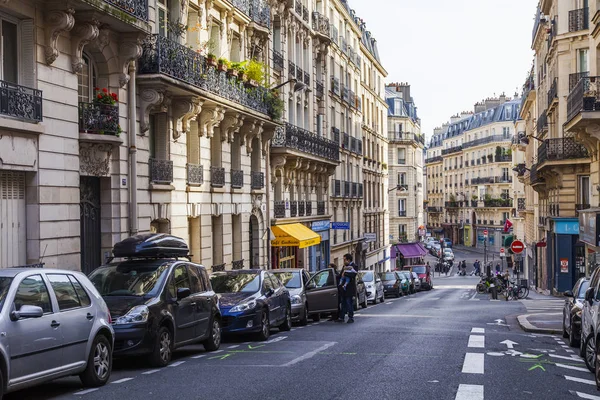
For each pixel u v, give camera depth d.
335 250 49.72
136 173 19.44
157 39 19.78
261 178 31.70
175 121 22.00
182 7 22.84
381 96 72.56
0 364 8.18
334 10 49.69
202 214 24.83
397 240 92.69
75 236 16.69
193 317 13.49
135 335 11.45
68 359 9.45
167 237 14.19
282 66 35.75
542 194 49.56
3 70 14.84
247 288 17.28
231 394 9.40
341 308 21.91
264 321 16.55
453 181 127.06
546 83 45.59
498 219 106.06
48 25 15.59
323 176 45.22
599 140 26.08
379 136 70.12
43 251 15.46
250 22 29.70
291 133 35.31
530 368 11.87
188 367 11.91
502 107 106.50
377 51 69.88
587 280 16.42
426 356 13.06
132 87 19.31
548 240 44.47
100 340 10.26
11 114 14.26
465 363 12.20
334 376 10.83
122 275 12.88
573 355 13.93
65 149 16.34
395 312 26.31
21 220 15.18
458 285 66.12
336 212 50.41
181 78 20.77
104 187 18.59
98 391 9.73
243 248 29.45
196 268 14.46
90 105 17.67
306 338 16.59
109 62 18.50
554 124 41.62
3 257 14.62
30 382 8.70
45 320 9.08
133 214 19.19
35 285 9.26
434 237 136.00
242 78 26.61
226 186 27.27
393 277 43.03
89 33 16.66
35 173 15.30
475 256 106.94
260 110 28.70
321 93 44.59
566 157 36.94
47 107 15.63
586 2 36.19
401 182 95.12
